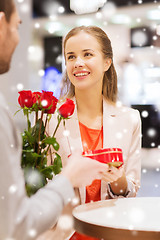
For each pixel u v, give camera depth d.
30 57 5.36
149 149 6.26
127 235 0.84
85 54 1.42
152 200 1.16
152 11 5.77
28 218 0.68
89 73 1.43
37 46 6.13
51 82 5.53
